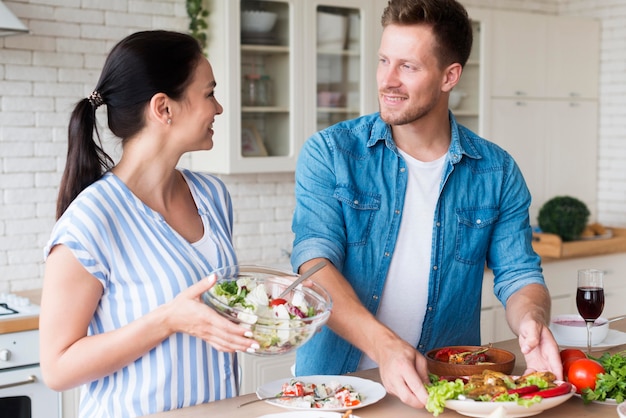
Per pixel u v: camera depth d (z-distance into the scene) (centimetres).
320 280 193
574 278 461
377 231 218
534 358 184
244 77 378
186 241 176
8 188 351
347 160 217
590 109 518
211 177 196
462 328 228
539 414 166
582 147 516
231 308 154
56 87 360
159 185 176
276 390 180
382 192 218
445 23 203
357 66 414
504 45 469
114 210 167
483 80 461
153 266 168
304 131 398
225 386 179
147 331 156
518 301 210
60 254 160
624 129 512
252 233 423
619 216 518
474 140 228
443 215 219
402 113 206
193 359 172
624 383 172
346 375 197
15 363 296
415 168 220
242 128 380
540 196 498
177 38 171
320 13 398
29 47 351
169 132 171
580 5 526
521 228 229
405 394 162
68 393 309
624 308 482
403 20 203
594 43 515
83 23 365
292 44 390
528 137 488
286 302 163
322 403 171
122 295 167
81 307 160
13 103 350
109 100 171
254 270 177
